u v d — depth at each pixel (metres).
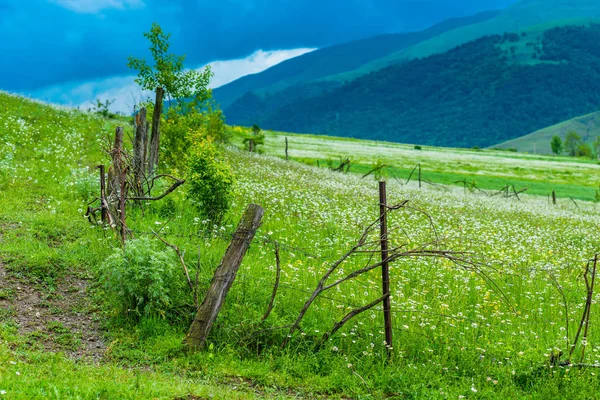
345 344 10.14
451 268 14.78
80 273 11.64
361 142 136.88
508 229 23.83
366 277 13.41
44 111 33.00
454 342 10.55
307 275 12.45
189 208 16.77
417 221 22.12
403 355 10.03
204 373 8.83
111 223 12.62
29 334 9.24
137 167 15.59
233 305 10.39
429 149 135.62
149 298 10.11
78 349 9.13
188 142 22.55
